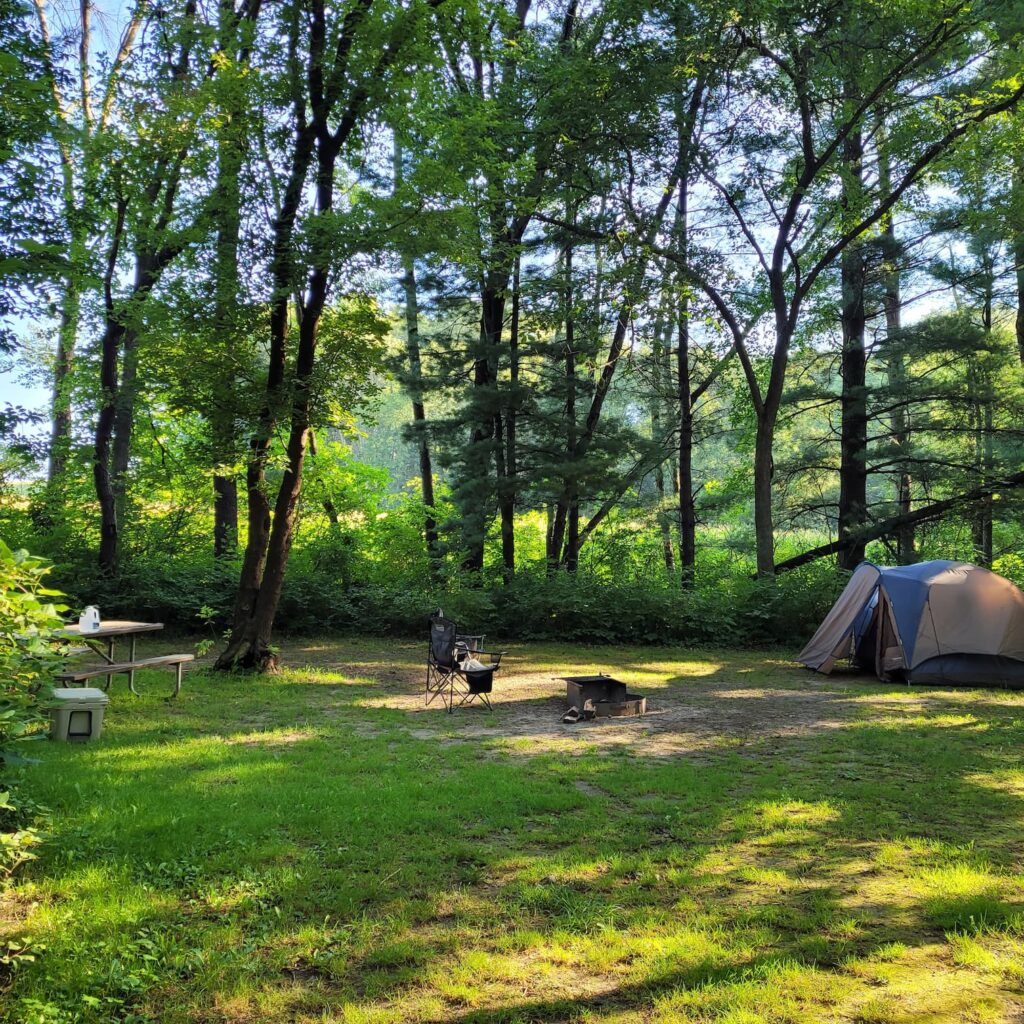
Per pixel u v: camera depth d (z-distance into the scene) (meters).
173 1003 3.13
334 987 3.29
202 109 10.42
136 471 18.58
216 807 5.38
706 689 11.41
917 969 3.42
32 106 6.82
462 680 11.79
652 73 14.95
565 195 16.95
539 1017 3.09
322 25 10.70
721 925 3.83
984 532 21.73
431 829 5.18
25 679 4.18
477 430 19.02
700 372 23.03
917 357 19.45
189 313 11.12
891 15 14.76
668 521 23.61
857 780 6.53
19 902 3.91
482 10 11.76
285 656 13.88
